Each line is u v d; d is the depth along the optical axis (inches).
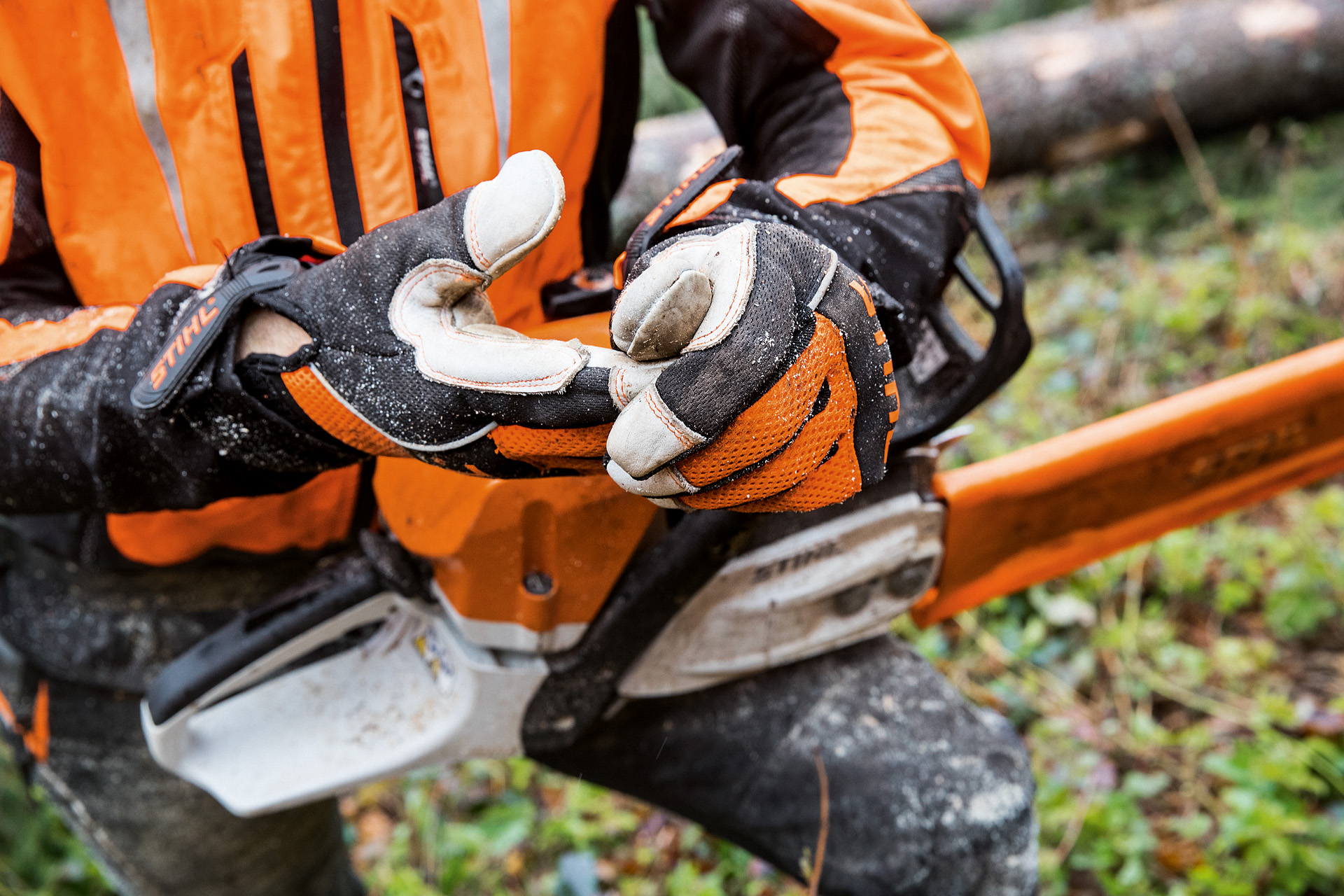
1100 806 78.3
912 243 36.8
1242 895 69.9
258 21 36.9
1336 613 92.2
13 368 33.9
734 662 44.4
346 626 44.0
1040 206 173.2
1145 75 159.2
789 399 26.0
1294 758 78.8
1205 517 55.4
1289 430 52.7
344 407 29.6
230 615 47.9
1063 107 161.2
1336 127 167.0
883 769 45.3
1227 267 134.9
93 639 48.4
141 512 35.8
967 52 163.5
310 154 38.2
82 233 38.4
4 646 50.4
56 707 50.5
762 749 46.4
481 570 39.3
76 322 34.8
